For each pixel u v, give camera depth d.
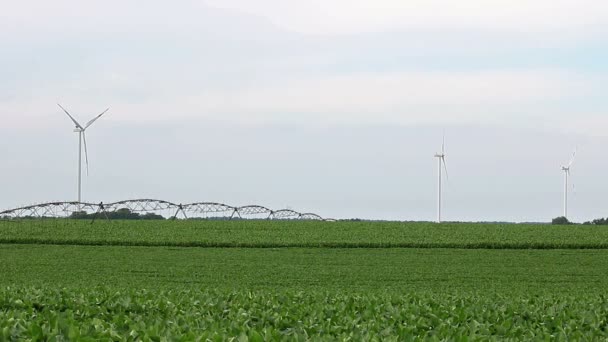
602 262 53.50
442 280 45.34
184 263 51.72
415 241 62.25
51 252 56.31
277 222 77.50
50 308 19.22
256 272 47.97
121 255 55.25
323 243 61.00
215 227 72.19
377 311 17.84
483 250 59.09
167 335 12.26
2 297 20.03
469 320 17.12
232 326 13.94
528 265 51.97
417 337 13.05
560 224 77.69
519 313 18.77
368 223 77.25
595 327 16.25
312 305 19.30
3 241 61.12
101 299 20.16
